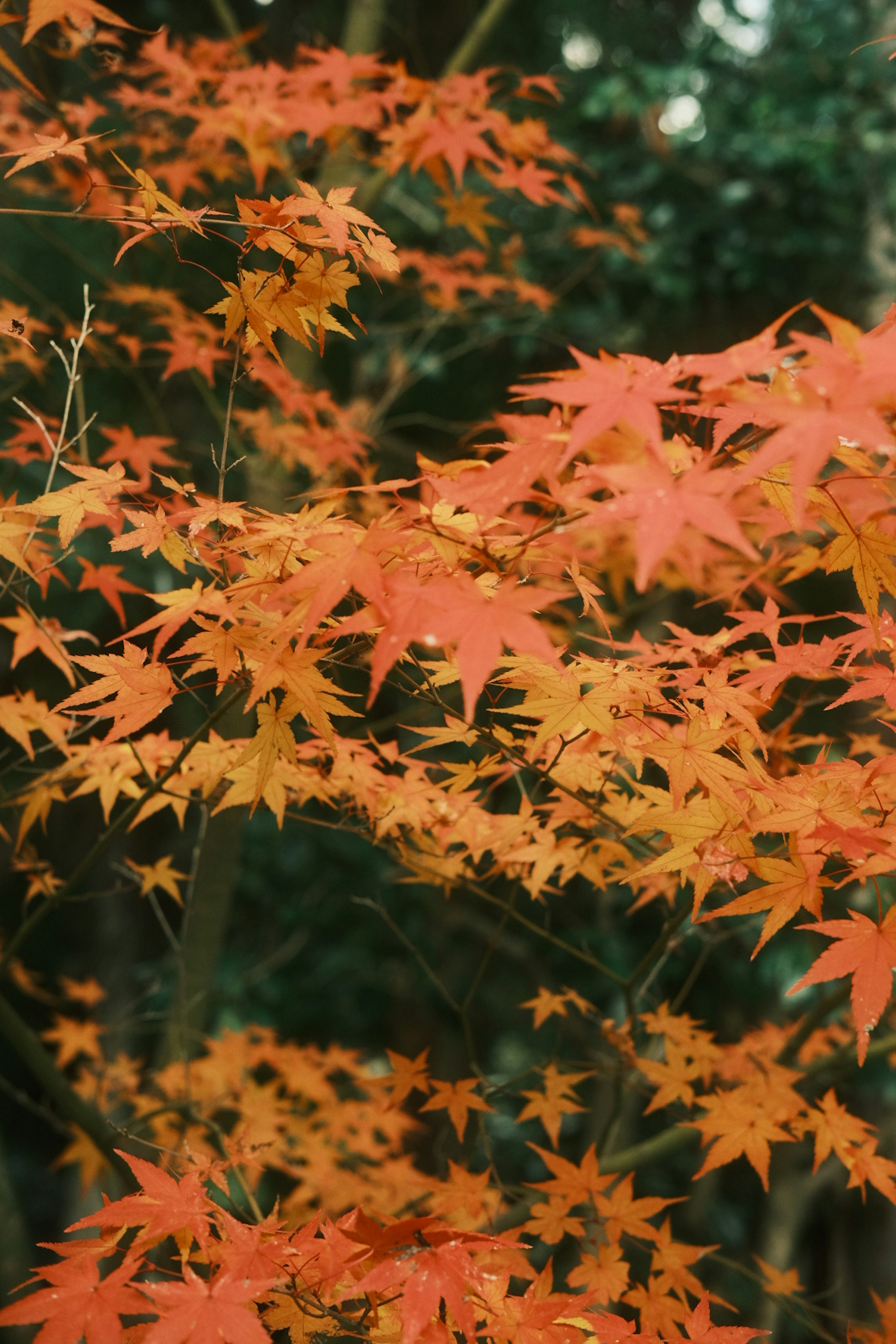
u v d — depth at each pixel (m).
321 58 2.78
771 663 1.56
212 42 3.64
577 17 6.27
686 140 5.41
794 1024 2.89
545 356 5.42
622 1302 1.82
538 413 4.96
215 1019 5.43
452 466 1.35
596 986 4.99
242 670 1.45
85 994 3.34
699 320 5.30
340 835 5.57
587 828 1.98
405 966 5.53
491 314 4.28
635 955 5.07
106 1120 2.44
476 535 1.28
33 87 2.19
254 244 1.50
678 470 1.18
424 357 5.23
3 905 6.58
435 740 1.63
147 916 6.80
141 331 4.05
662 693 1.68
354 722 4.29
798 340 0.99
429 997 5.43
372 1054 6.01
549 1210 1.90
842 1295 4.86
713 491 0.95
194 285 4.02
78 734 1.99
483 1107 2.10
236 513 1.41
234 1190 2.79
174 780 1.98
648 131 5.37
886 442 0.88
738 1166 5.79
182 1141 2.73
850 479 1.25
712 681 1.53
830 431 0.89
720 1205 5.53
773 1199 4.95
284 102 2.80
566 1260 3.63
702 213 5.09
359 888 5.52
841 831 1.25
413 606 1.09
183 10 5.48
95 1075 3.06
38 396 4.00
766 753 1.65
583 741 1.77
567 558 1.65
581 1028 5.08
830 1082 2.57
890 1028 2.82
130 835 6.59
